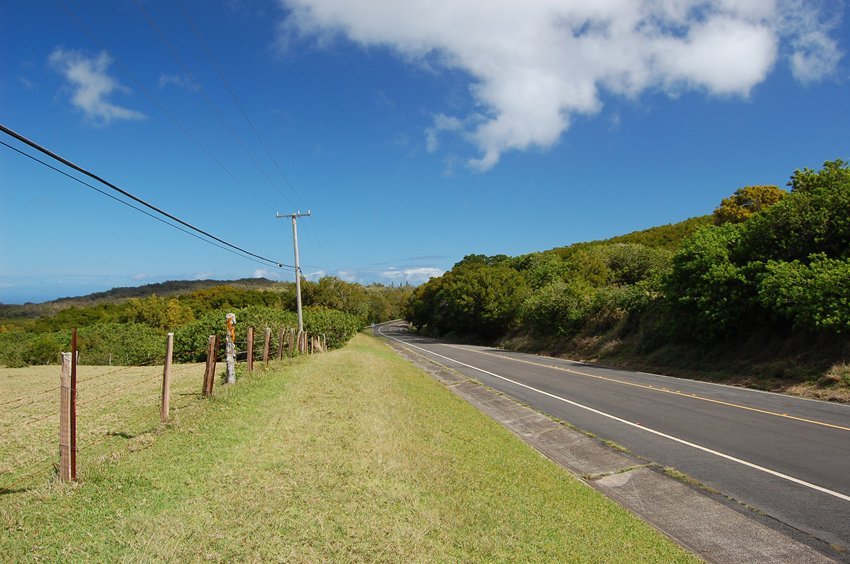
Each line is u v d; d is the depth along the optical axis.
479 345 55.66
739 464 8.27
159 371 19.95
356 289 68.00
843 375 15.05
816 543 5.52
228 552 4.39
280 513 5.24
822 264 17.64
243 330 25.28
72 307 69.62
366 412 10.69
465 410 13.48
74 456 5.93
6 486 6.05
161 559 4.17
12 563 3.98
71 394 5.94
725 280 20.58
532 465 8.30
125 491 5.57
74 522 4.77
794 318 17.62
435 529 5.29
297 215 33.75
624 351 28.09
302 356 23.78
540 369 24.84
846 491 6.96
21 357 32.06
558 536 5.50
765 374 17.84
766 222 20.34
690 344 23.44
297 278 33.53
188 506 5.23
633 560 5.09
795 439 9.73
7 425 9.83
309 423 9.19
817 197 19.59
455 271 79.25
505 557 4.89
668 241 69.00
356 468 6.83
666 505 6.85
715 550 5.50
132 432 8.80
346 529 5.03
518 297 50.16
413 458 7.71
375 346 44.44
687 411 12.84
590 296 36.41
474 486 6.80
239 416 9.37
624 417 12.30
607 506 6.62
